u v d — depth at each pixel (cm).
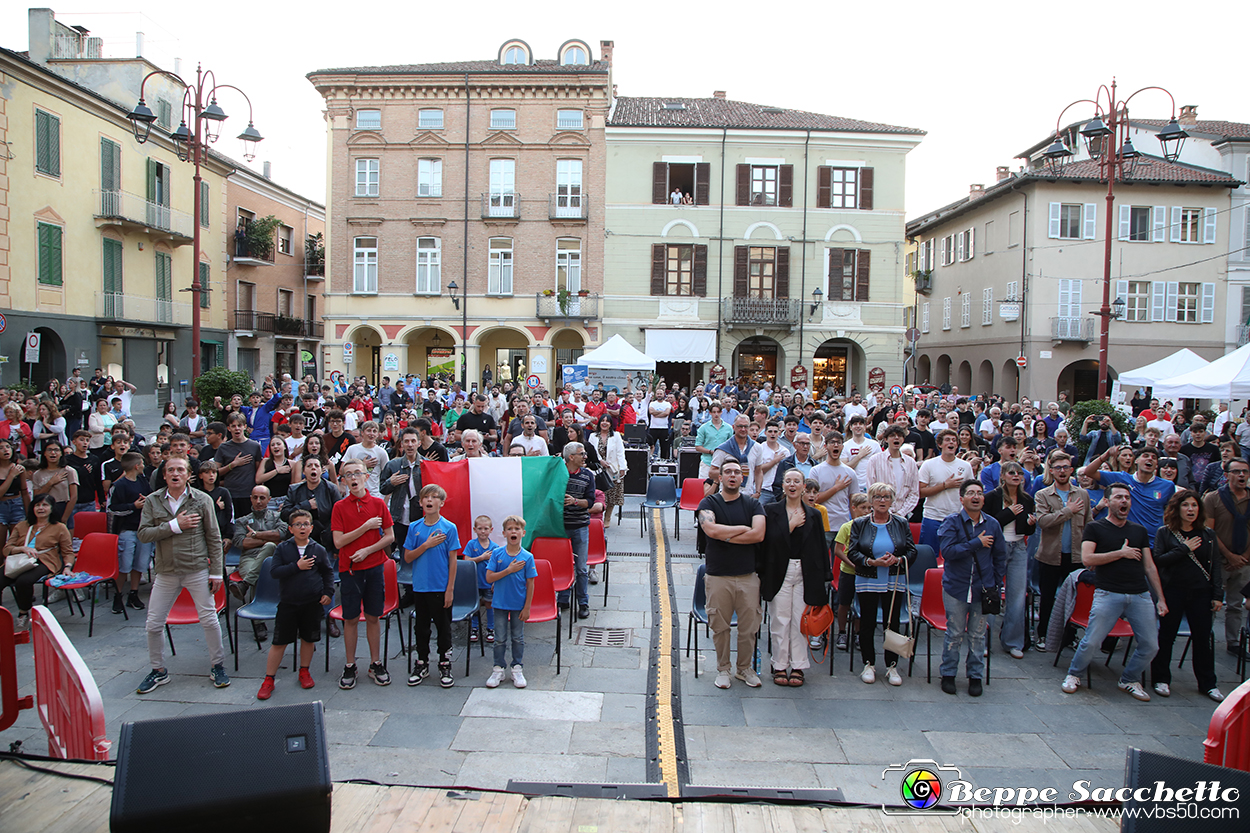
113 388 1817
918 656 736
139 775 316
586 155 2881
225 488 775
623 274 2895
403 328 2933
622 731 559
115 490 803
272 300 3516
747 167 2867
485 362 3253
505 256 2925
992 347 3197
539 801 429
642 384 2222
